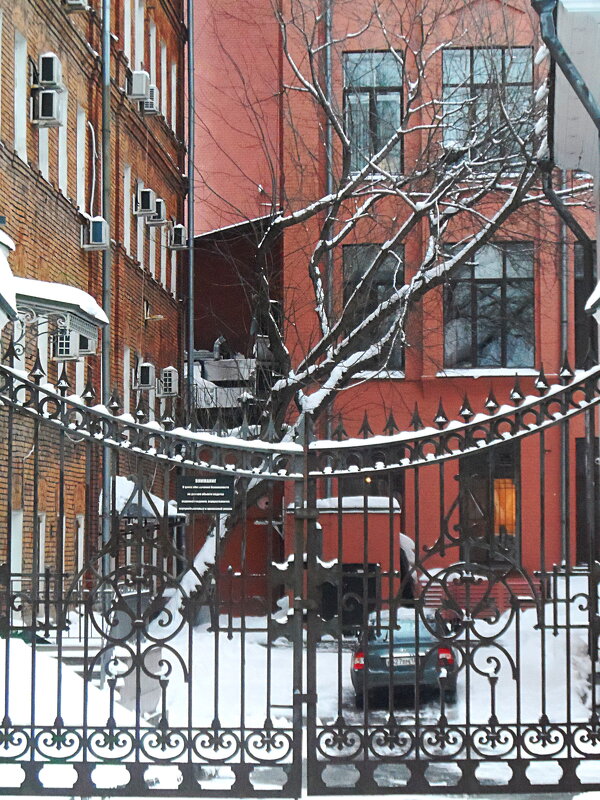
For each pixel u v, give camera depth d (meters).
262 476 11.45
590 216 36.56
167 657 20.86
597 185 14.77
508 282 38.81
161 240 42.19
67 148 29.97
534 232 37.12
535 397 11.44
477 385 38.59
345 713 18.64
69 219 29.36
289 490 34.53
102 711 13.27
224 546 15.80
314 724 11.16
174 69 44.94
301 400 28.06
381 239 37.59
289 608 11.36
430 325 38.47
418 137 37.44
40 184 26.91
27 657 14.59
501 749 15.54
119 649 16.80
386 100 38.12
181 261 46.09
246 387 33.03
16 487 22.80
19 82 26.09
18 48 26.12
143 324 38.56
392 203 37.59
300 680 11.22
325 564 11.33
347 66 38.09
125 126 36.00
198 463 11.48
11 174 24.91
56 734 11.09
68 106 30.00
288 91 38.78
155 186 40.78
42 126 26.89
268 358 40.03
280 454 11.54
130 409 36.34
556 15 13.61
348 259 37.72
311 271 29.05
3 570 11.15
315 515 11.41
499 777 14.01
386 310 27.52
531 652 21.42
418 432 11.45
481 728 11.16
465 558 11.23
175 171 43.84
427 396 38.59
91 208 31.52
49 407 11.48
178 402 39.69
